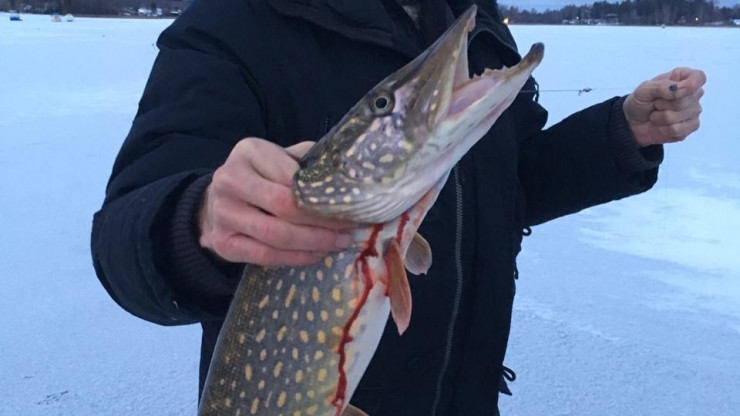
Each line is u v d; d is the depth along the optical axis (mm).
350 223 1181
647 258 4488
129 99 10984
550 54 15172
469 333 1721
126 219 1256
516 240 1933
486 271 1708
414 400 1663
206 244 1197
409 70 1187
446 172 1208
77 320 3701
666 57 15008
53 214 5398
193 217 1220
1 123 8883
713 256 4508
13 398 3010
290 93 1537
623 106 1942
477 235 1705
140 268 1237
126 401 3021
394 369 1620
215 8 1555
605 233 4980
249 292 1311
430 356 1657
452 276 1650
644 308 3795
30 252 4613
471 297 1718
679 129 1859
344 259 1235
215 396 1344
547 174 2064
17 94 11359
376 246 1229
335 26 1558
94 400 3020
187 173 1268
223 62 1486
